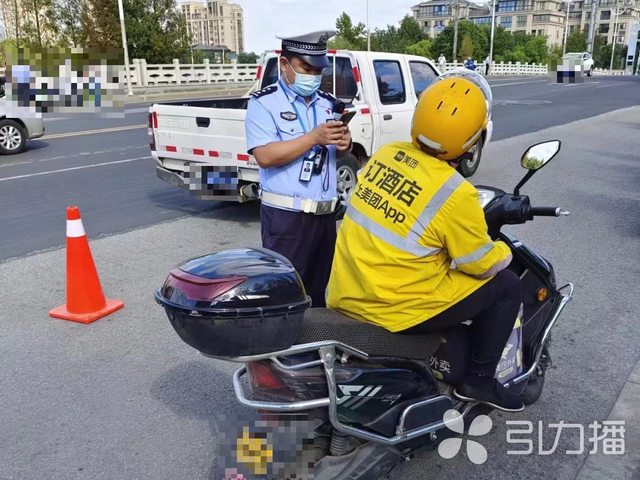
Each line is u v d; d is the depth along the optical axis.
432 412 2.52
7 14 36.94
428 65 8.60
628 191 8.36
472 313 2.48
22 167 10.31
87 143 12.80
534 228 6.70
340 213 3.43
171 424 3.27
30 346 4.14
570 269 5.42
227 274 2.05
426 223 2.26
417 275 2.31
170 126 6.94
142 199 8.18
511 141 13.01
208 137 6.61
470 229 2.25
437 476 2.84
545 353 3.41
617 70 101.12
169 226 6.95
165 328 4.41
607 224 6.82
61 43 38.69
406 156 2.37
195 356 4.02
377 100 7.52
